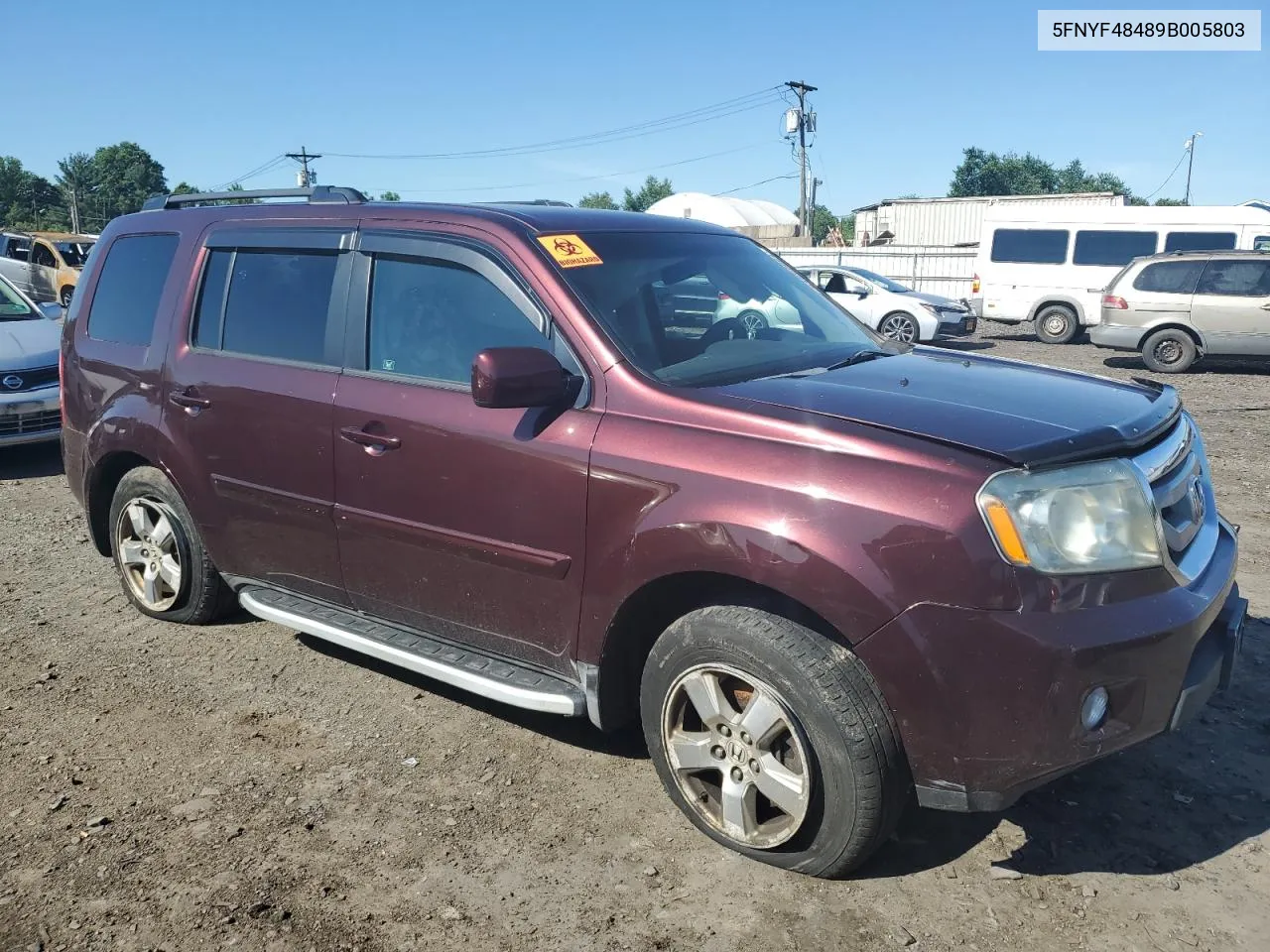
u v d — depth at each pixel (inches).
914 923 110.0
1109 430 112.0
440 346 142.5
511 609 135.3
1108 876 117.8
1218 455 349.1
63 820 131.0
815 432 112.0
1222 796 133.7
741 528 111.0
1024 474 103.0
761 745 115.6
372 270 151.8
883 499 105.4
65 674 174.6
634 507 120.0
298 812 132.5
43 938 109.2
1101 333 643.5
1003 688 101.6
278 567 165.9
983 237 826.8
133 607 204.8
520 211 147.9
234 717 158.7
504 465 131.1
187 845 125.4
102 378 189.8
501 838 126.6
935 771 106.8
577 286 134.1
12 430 321.7
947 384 130.7
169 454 176.2
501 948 107.7
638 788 137.6
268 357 162.4
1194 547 118.0
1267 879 116.9
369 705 162.6
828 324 162.2
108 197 4473.4
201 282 175.5
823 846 113.0
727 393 122.1
